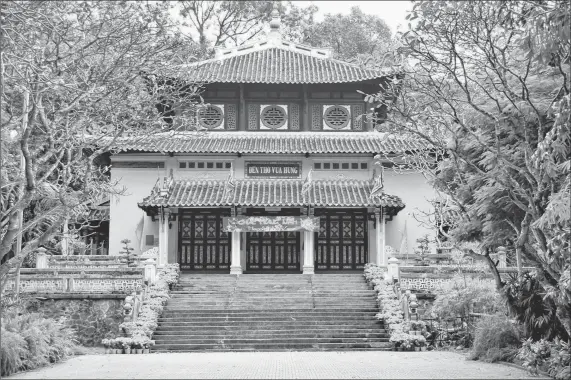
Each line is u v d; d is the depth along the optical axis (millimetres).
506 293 20125
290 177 41594
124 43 20938
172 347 26422
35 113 19062
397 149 38062
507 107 18344
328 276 35438
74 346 25000
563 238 15719
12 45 19297
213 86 42375
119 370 18828
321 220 40812
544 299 17875
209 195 39188
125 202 41500
